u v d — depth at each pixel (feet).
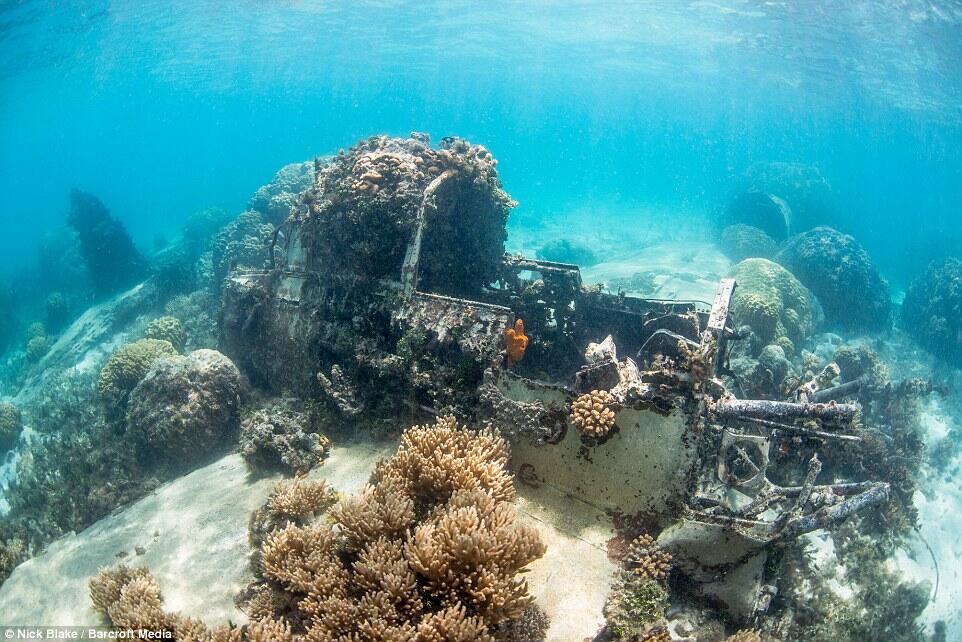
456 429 21.65
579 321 32.30
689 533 17.37
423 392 24.57
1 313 92.68
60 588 21.52
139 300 71.97
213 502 24.44
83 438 38.14
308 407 28.32
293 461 24.97
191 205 218.59
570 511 20.04
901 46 94.07
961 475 37.91
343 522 16.97
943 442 40.29
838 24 88.07
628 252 106.11
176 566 20.85
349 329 27.37
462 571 14.78
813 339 56.54
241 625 17.46
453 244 30.76
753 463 21.66
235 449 29.71
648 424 18.97
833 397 30.78
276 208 68.80
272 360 32.01
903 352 61.36
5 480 44.04
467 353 22.85
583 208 194.90
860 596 24.03
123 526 24.61
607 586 17.37
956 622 25.29
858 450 28.78
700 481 18.65
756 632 17.24
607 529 19.16
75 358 65.26
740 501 18.63
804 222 107.65
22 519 29.71
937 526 31.96
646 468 18.89
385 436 26.13
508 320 22.70
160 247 117.70
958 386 53.47
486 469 18.57
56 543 25.52
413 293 25.26
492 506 16.80
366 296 27.35
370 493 17.89
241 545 21.22
